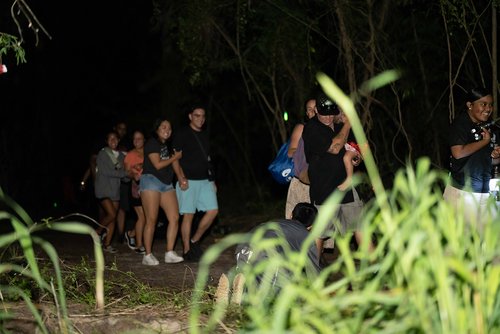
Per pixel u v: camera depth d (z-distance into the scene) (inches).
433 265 155.1
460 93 559.2
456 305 157.5
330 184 317.4
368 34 536.1
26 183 869.8
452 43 547.8
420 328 157.1
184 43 585.0
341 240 166.1
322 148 317.1
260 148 822.5
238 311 246.5
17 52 301.0
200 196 419.5
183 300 285.1
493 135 312.2
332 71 590.2
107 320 255.0
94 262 417.7
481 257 170.7
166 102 729.0
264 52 573.3
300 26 563.2
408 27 551.5
